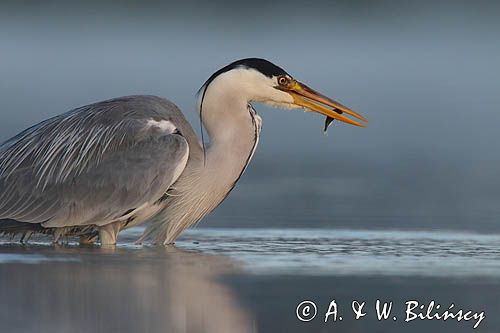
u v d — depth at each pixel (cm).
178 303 1066
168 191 1452
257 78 1503
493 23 6500
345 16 6675
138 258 1320
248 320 1021
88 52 5469
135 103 1473
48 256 1322
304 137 3070
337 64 5138
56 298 1073
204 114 1503
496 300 1112
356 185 2189
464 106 3816
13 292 1095
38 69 4694
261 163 2550
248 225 1652
